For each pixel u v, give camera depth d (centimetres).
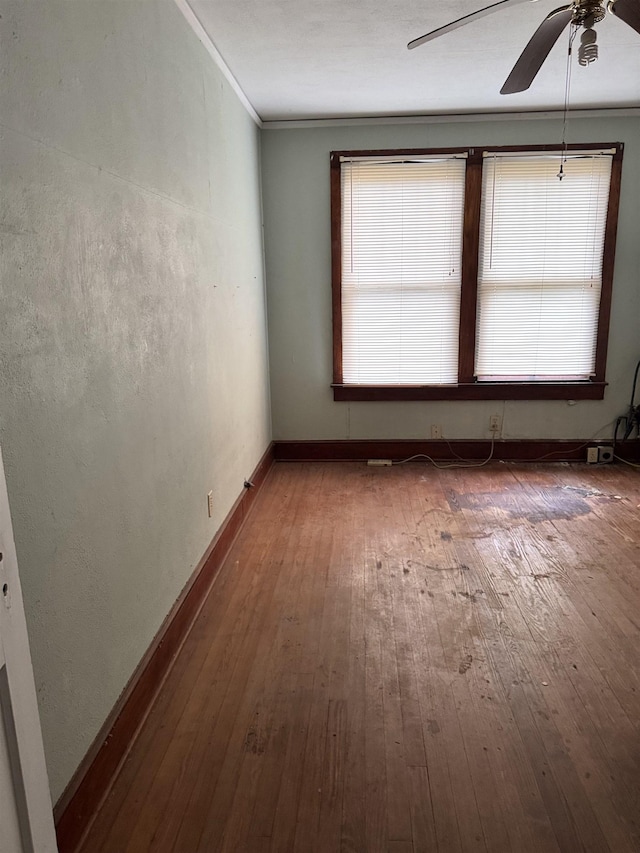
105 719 163
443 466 450
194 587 242
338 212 427
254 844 144
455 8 250
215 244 285
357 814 152
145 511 193
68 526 142
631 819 150
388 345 446
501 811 152
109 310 165
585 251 423
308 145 419
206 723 185
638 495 383
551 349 439
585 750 172
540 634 229
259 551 306
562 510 359
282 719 186
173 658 216
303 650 222
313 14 253
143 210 191
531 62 225
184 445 235
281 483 416
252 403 382
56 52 135
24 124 122
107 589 164
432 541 317
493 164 413
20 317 121
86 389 151
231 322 320
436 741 176
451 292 434
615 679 203
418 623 238
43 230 130
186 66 239
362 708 191
